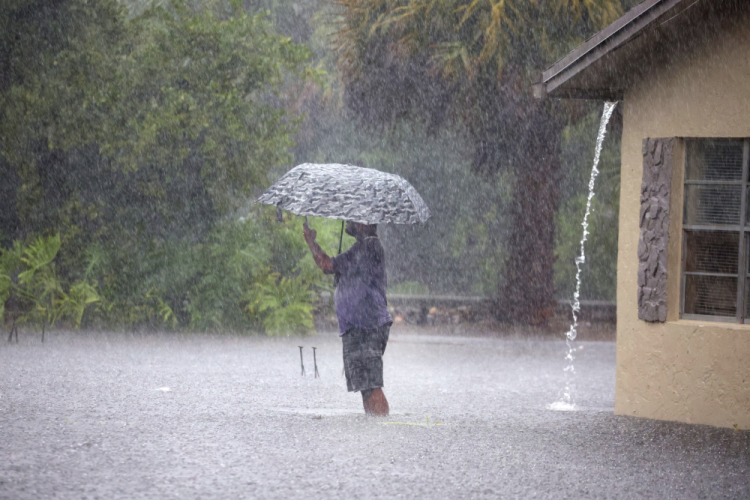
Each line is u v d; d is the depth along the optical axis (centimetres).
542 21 3188
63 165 2894
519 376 2089
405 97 3478
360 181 1348
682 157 1495
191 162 2895
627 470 1074
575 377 2106
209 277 2827
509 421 1402
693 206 1493
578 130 3984
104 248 2858
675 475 1058
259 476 978
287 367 2061
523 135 3341
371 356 1387
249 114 2941
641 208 1502
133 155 2797
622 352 1538
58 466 995
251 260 2856
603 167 4191
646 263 1498
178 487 923
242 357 2228
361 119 3638
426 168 4650
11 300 2748
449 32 3328
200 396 1562
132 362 2017
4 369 1788
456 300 3422
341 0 3525
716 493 981
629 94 1534
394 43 3397
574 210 4288
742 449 1238
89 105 2839
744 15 1423
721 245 1475
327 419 1349
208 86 2903
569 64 1534
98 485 922
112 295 2823
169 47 2912
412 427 1298
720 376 1430
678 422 1459
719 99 1448
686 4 1405
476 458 1102
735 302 1466
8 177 2894
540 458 1119
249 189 2928
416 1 3328
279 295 2867
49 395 1492
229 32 2941
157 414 1351
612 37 1475
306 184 1344
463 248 4656
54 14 2858
